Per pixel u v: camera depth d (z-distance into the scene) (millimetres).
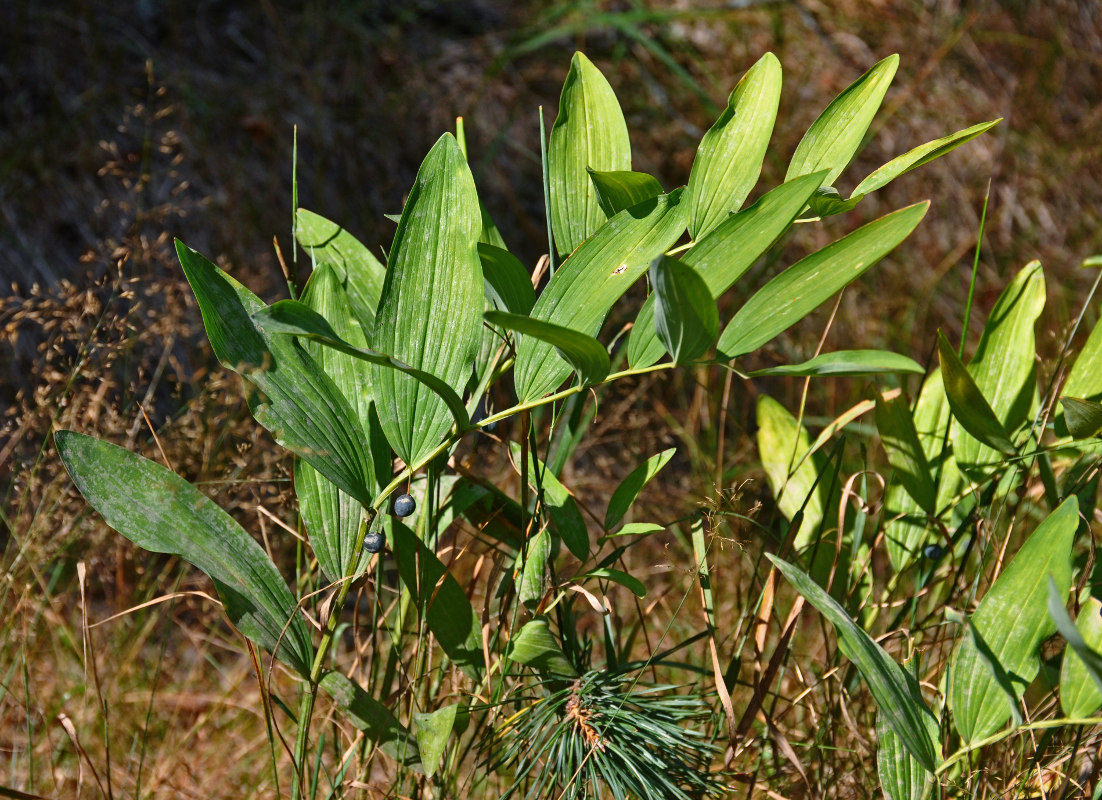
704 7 3170
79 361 1513
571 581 1286
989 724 1252
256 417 1205
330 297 1280
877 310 2562
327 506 1266
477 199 1225
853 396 2309
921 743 1238
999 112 3102
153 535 1214
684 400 2152
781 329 1198
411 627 1365
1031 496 1426
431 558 1282
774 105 1254
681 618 1616
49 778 1481
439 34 2896
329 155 2492
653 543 1933
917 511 1396
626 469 1999
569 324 1218
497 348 1308
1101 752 1288
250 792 1468
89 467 1210
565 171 1288
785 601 1657
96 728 1519
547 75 2863
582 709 1271
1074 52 3285
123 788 1435
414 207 1229
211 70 2561
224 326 1203
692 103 2922
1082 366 1350
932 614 1377
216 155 2369
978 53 3195
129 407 1554
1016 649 1254
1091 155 3064
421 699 1337
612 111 1290
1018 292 1377
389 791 1308
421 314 1229
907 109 3029
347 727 1377
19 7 2410
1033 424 1346
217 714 1564
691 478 1975
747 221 1201
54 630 1590
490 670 1310
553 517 1312
